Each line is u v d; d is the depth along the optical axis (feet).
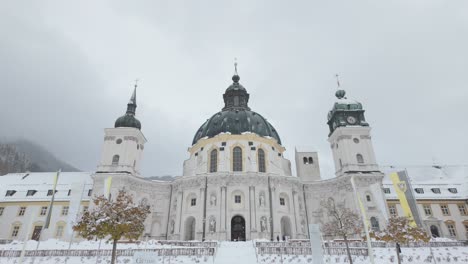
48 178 278.67
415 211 154.81
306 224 240.32
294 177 234.38
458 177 288.92
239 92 308.60
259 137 249.96
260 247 140.46
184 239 213.25
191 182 226.38
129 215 96.27
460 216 254.47
